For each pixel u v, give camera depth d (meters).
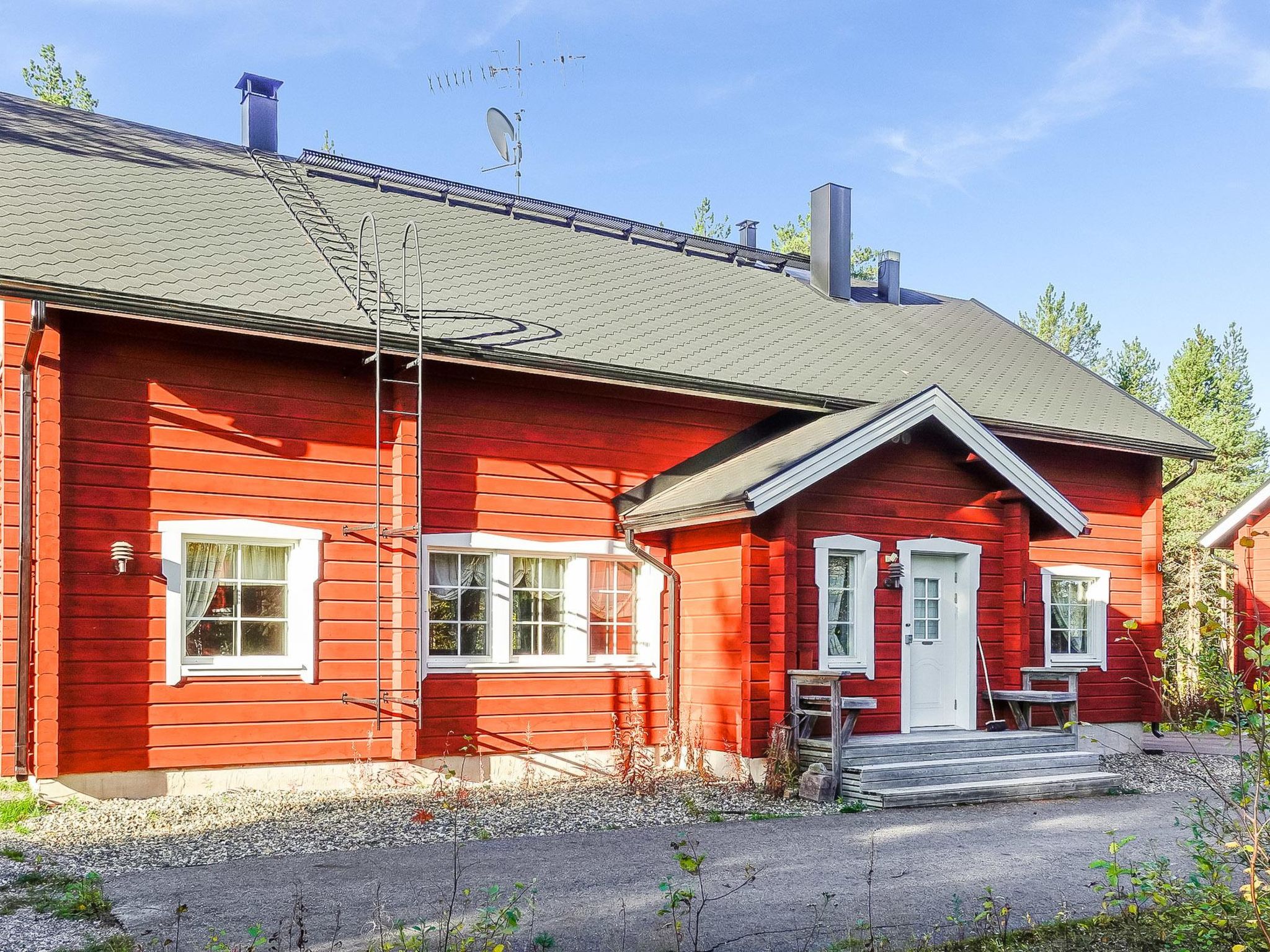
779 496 10.91
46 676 9.19
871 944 5.69
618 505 12.58
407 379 11.29
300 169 15.07
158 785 9.83
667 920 6.30
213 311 9.80
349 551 10.95
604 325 13.09
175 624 9.98
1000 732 12.31
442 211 15.36
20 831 8.37
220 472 10.31
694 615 12.38
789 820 9.63
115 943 5.62
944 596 12.97
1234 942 5.66
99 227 10.91
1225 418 34.31
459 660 11.41
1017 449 15.29
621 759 11.66
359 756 10.79
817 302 17.39
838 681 10.70
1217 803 10.80
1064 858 8.10
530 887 7.01
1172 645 5.91
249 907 6.41
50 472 9.29
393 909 6.42
